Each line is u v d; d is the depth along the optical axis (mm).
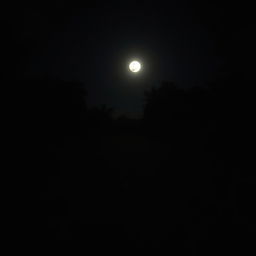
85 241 2680
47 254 2424
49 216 3256
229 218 3340
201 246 2646
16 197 3840
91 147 9375
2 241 2604
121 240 2729
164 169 6152
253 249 2596
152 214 3428
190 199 4031
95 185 4719
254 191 4414
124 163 6816
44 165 5926
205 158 7566
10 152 6688
